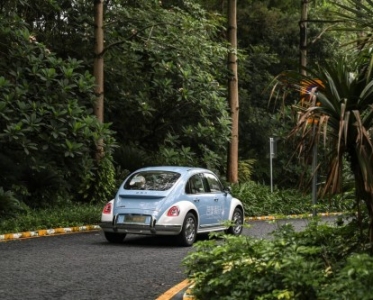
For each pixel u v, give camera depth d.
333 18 8.75
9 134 19.00
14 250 14.27
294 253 7.35
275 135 32.94
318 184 8.59
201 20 25.16
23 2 22.59
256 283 7.24
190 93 24.67
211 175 17.39
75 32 25.69
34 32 24.44
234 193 25.69
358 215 7.88
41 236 17.27
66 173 21.44
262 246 7.90
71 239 16.64
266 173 33.00
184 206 15.49
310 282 6.66
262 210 25.67
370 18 7.89
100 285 10.25
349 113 7.30
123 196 15.72
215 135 25.77
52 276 10.98
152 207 15.36
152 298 9.31
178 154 25.36
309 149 7.66
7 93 20.00
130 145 26.61
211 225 16.72
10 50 20.84
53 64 21.02
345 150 7.69
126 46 24.62
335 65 7.94
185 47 24.22
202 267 8.12
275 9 36.78
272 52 36.31
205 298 7.80
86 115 21.28
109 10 24.77
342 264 7.54
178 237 15.42
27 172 20.94
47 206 20.86
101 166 22.11
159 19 24.25
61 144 20.05
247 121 33.50
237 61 29.38
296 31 36.41
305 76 7.99
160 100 25.50
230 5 25.97
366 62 8.01
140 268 11.97
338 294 6.40
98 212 19.92
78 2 25.61
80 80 21.08
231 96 26.66
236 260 7.69
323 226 8.68
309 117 7.70
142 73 26.19
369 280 6.27
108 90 26.00
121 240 16.09
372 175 7.35
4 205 18.55
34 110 19.88
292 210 26.19
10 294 9.45
